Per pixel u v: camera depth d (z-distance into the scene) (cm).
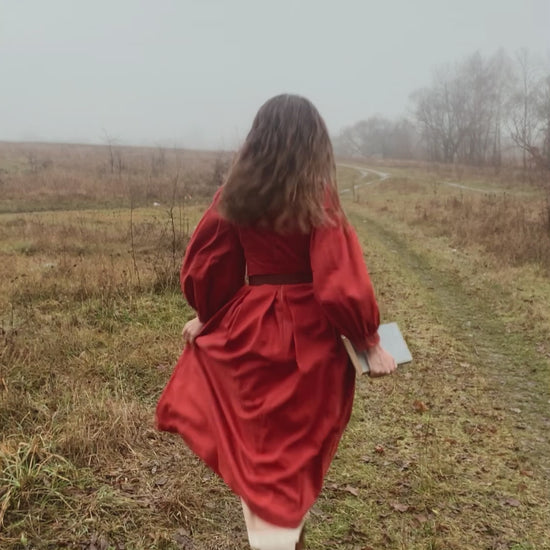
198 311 238
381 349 209
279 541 195
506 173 3762
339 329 205
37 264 880
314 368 212
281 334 216
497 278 991
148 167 3338
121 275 771
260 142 215
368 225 1756
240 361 219
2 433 363
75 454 354
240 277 234
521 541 335
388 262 1170
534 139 3544
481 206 1788
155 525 305
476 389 566
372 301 202
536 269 1029
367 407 500
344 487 371
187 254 233
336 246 205
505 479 403
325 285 201
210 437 220
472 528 343
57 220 1445
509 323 786
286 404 210
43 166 3297
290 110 216
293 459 206
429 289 977
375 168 5519
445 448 438
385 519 343
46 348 513
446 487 380
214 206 229
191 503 325
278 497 201
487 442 457
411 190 3006
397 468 402
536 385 590
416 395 536
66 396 427
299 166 210
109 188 2384
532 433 482
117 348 540
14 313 622
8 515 294
